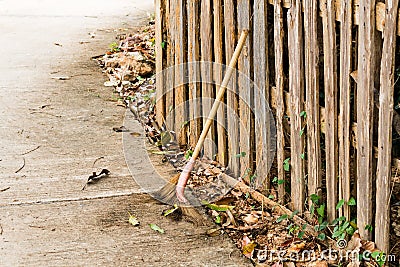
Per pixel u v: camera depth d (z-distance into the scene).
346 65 3.52
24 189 4.65
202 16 4.89
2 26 9.16
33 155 5.21
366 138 3.47
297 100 3.96
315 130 3.84
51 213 4.32
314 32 3.71
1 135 5.59
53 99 6.43
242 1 4.40
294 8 3.86
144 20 9.59
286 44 4.71
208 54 4.88
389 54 3.26
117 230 4.14
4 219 4.24
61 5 10.58
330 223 3.82
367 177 3.51
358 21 3.42
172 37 5.39
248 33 4.37
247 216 4.27
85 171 4.95
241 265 3.77
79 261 3.79
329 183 3.78
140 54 7.25
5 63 7.51
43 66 7.42
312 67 3.77
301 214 4.07
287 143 4.60
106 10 10.24
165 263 3.79
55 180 4.80
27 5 10.55
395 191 4.17
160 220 4.26
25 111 6.12
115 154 5.27
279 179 4.25
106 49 8.06
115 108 6.24
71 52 7.96
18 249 3.91
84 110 6.17
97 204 4.46
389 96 3.30
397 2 3.18
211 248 3.95
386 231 3.47
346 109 3.57
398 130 3.70
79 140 5.52
